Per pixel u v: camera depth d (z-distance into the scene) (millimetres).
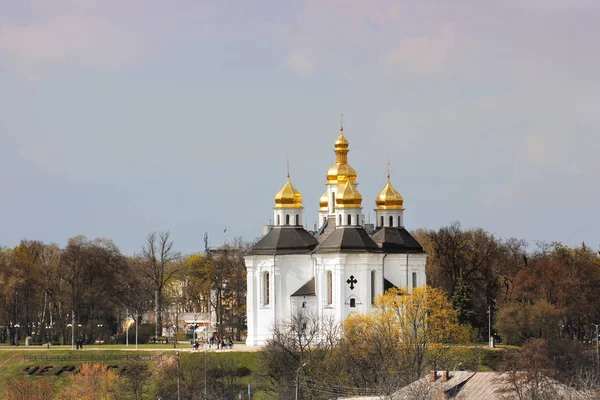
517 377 195250
